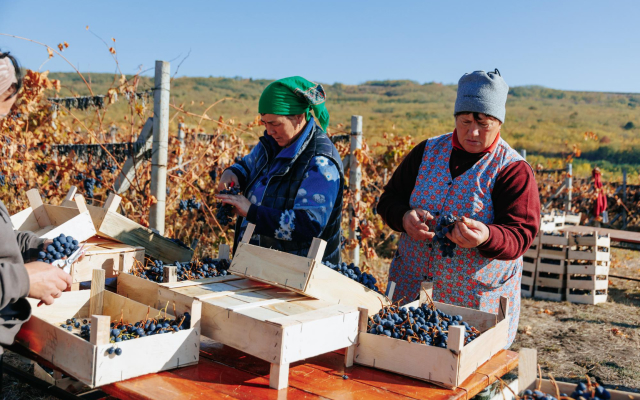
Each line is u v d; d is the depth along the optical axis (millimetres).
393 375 1977
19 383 3906
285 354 1787
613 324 6465
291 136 2758
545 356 5273
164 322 1979
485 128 2469
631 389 4449
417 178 2805
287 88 2648
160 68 4867
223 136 7945
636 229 15125
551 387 1723
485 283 2588
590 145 46656
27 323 2023
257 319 1844
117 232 2949
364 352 2049
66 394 2227
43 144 7180
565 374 4793
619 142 47906
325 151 2729
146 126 5375
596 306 7301
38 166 6441
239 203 2660
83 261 2695
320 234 2654
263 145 3004
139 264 2861
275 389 1801
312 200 2619
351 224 6367
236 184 2873
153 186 4980
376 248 9477
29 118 7207
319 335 1900
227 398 1713
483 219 2562
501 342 2217
